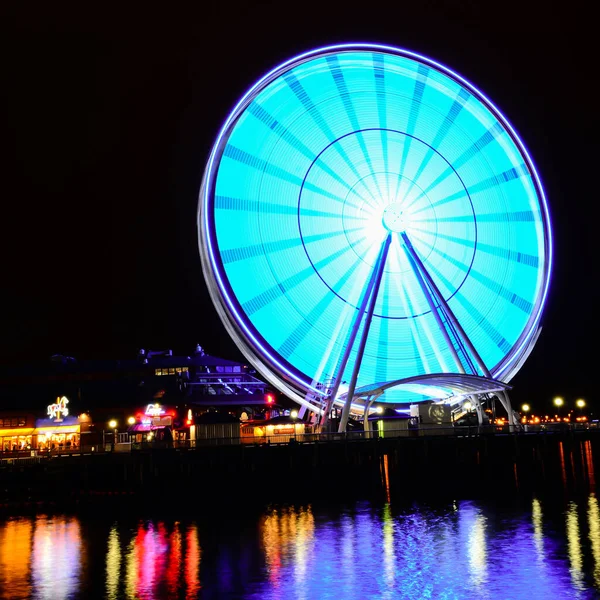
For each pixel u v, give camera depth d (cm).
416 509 5003
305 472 6144
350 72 6975
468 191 7162
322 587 3297
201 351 10438
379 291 6756
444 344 6750
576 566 3472
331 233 6719
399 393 6831
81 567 3703
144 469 5938
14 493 5644
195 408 8681
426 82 7144
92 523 4809
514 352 7100
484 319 7019
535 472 6900
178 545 4094
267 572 3531
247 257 6369
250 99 6425
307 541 4112
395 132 7025
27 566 3744
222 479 5978
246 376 9694
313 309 6550
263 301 6366
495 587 3228
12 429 8644
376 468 6291
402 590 3234
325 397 6425
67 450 6475
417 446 6512
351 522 4603
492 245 7156
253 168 6512
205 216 6247
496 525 4362
